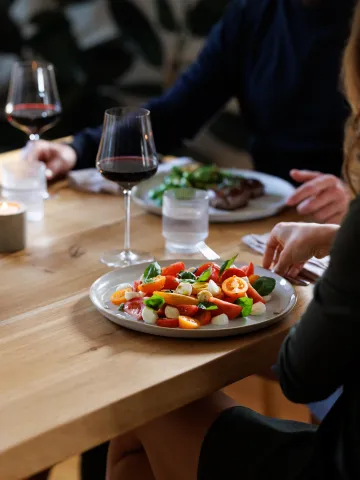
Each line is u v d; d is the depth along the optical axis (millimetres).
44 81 1901
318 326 978
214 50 2344
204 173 1855
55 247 1532
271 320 1201
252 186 1829
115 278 1345
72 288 1341
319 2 2205
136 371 1080
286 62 2275
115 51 3951
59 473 2121
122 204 1812
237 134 3859
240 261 1425
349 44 1017
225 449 1184
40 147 1958
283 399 2137
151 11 4051
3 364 1091
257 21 2311
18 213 1487
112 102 4012
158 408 1064
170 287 1245
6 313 1243
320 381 1025
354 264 931
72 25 3928
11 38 3951
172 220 1521
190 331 1149
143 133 1435
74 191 1895
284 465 1122
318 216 1695
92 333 1186
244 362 1165
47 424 956
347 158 1053
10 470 923
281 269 1387
